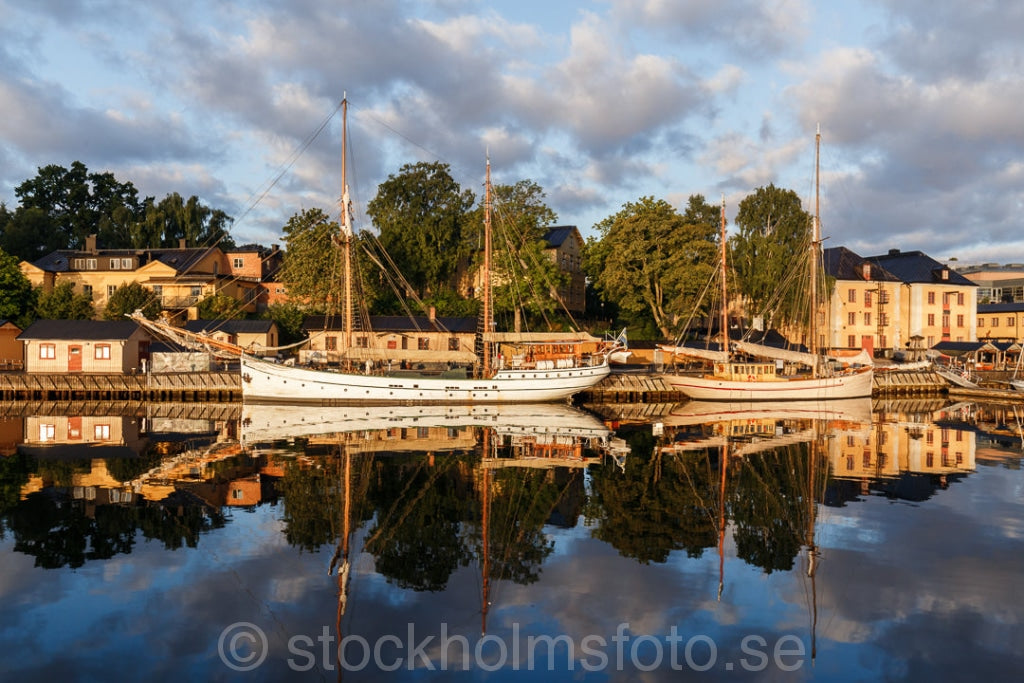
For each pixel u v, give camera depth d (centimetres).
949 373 6519
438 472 2475
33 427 3631
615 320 8931
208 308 7312
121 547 1608
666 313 7469
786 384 5619
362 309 5956
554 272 7525
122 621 1217
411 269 7969
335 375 4825
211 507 1962
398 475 2411
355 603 1316
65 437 3272
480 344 6625
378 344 6638
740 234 8194
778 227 8138
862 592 1381
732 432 3653
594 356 5325
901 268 9394
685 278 6906
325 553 1593
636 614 1276
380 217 8238
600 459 2778
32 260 9681
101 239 10575
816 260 5678
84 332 5422
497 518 1898
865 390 5831
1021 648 1145
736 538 1728
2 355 5791
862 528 1820
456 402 4894
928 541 1705
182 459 2678
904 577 1460
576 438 3369
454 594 1366
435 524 1833
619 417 4412
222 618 1240
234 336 6612
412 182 8262
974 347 7962
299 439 3219
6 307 6475
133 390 5134
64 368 5372
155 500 2028
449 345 6644
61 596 1319
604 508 2014
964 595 1365
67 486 2198
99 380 5116
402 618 1253
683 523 1867
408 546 1653
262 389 4853
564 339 5028
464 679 1037
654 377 5762
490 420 4091
